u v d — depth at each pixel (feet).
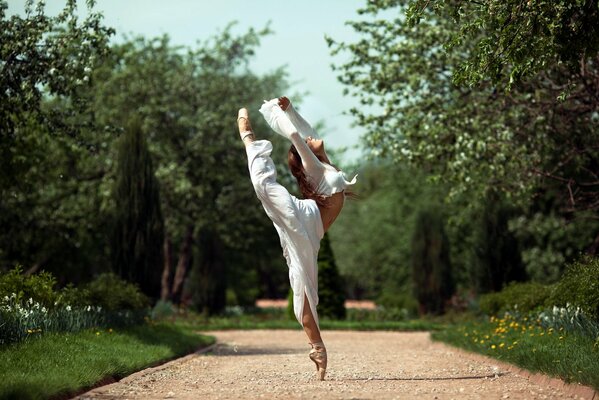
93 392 24.93
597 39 30.37
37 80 44.09
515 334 43.16
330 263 99.14
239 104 105.60
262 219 110.01
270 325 87.76
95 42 44.01
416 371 34.40
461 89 52.95
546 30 30.19
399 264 130.41
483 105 52.65
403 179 123.44
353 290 194.18
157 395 24.31
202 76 104.47
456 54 52.47
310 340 28.76
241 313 115.75
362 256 138.41
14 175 58.90
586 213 79.10
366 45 57.11
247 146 29.12
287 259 28.73
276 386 27.09
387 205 132.77
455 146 52.54
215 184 106.73
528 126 52.60
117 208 64.75
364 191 185.57
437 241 103.50
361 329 85.71
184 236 109.09
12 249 95.76
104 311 47.34
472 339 48.06
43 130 52.37
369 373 33.32
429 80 54.44
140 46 104.58
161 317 89.15
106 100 98.22
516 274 81.97
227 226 108.06
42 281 40.98
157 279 64.95
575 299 37.37
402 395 23.76
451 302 102.73
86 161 92.12
